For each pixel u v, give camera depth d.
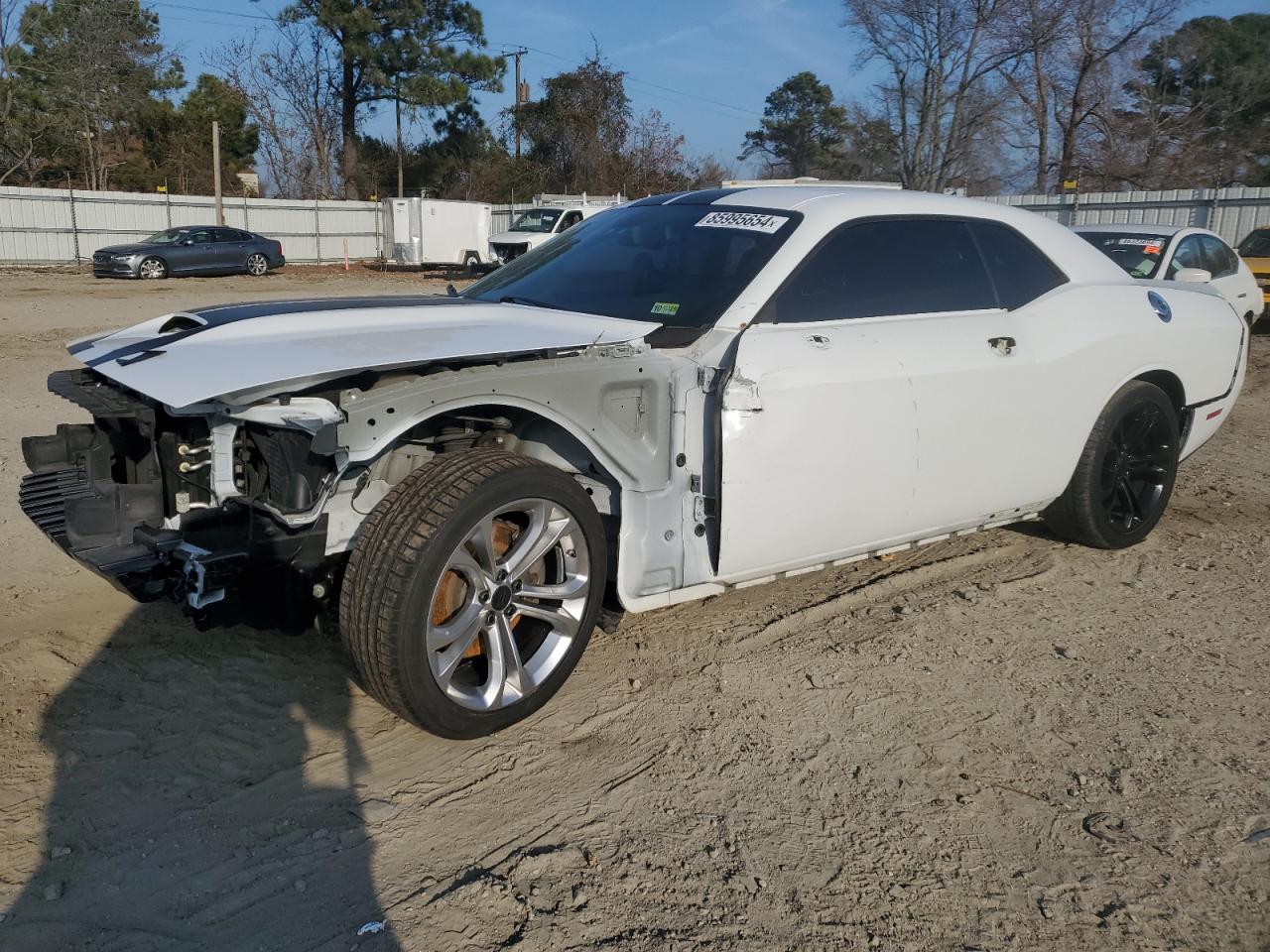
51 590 4.34
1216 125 38.03
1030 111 35.88
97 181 43.72
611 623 3.68
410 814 2.93
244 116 48.59
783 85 60.66
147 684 3.59
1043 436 4.51
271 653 3.86
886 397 3.86
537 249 4.79
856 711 3.58
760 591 4.64
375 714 3.47
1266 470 7.11
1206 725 3.53
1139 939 2.51
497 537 3.36
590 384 3.32
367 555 2.98
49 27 41.03
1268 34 39.38
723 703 3.61
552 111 47.66
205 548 2.94
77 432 3.76
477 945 2.43
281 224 36.00
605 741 3.35
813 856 2.79
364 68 45.66
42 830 2.81
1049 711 3.61
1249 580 4.90
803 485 3.71
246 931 2.46
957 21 33.91
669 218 4.34
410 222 32.81
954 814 3.00
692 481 3.62
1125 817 3.00
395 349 3.03
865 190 4.39
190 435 3.11
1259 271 14.73
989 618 4.41
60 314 15.99
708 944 2.45
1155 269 10.23
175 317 3.52
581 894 2.61
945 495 4.20
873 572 4.91
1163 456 5.16
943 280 4.29
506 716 3.27
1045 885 2.70
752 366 3.52
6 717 3.34
